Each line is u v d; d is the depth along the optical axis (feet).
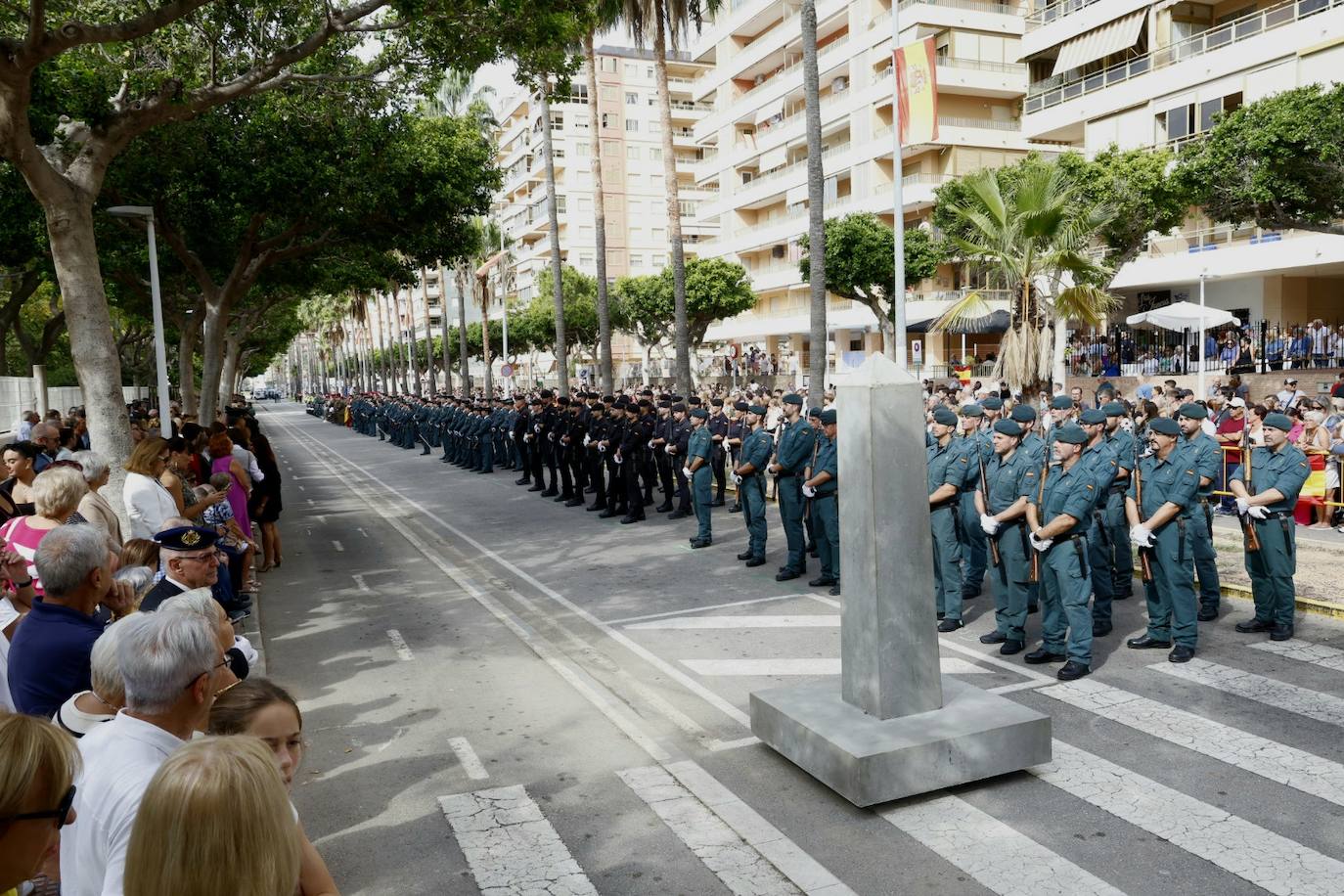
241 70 41.86
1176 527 23.77
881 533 17.56
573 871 14.82
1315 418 41.91
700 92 189.37
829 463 32.19
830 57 143.13
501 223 296.71
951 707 18.35
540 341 192.24
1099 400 45.78
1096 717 20.48
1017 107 131.85
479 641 28.07
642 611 30.99
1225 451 44.73
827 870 14.62
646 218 253.85
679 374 73.00
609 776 18.39
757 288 168.96
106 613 14.75
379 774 18.63
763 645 26.76
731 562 38.27
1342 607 27.02
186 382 85.92
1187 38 91.66
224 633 12.45
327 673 25.16
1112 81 99.55
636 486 49.47
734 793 17.47
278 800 6.00
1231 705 20.86
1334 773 17.38
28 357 85.15
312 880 7.61
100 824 7.76
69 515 17.87
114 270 66.44
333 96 46.70
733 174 177.37
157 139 48.24
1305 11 81.20
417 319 349.61
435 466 87.10
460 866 15.03
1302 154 58.90
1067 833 15.51
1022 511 24.48
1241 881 13.87
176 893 5.58
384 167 53.16
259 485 38.58
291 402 377.30
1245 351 75.46
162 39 37.17
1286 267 82.84
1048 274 59.93
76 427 55.16
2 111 27.99
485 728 21.01
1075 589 22.91
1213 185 64.75
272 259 63.67
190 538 15.60
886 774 16.31
